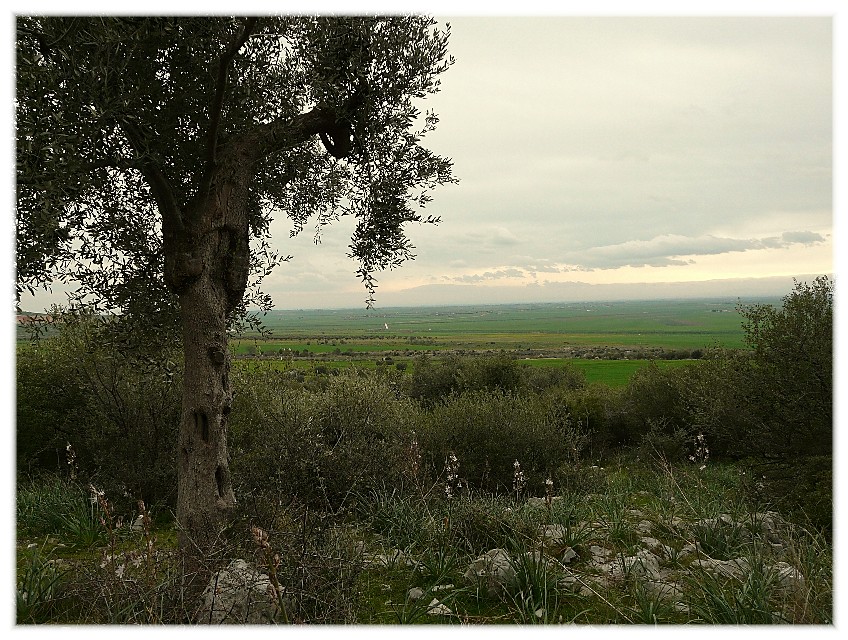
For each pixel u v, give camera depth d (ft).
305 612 13.44
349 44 19.98
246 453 29.37
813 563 16.06
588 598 15.03
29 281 17.57
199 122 20.07
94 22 14.98
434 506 23.59
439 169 22.56
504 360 63.57
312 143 24.68
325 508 23.00
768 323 28.37
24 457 32.86
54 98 15.34
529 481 33.37
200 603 13.57
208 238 18.62
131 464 28.30
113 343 22.75
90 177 16.63
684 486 32.53
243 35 16.08
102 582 13.53
